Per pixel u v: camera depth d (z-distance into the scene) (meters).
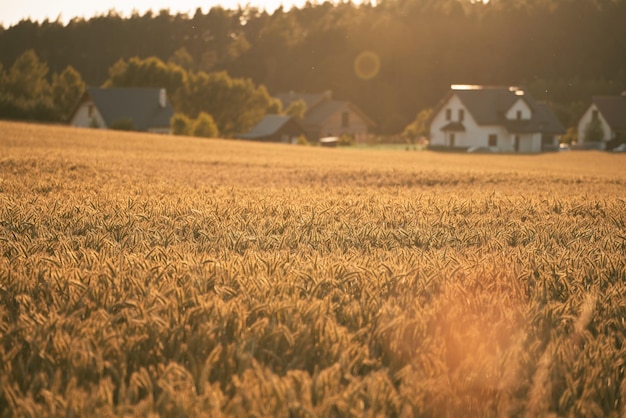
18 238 7.14
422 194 15.95
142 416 2.96
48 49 178.75
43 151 32.84
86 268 5.75
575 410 3.39
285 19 179.88
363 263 6.05
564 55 143.75
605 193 19.22
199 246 7.30
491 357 3.79
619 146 91.62
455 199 13.62
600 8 145.38
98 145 43.31
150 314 4.21
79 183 15.57
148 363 3.71
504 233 8.69
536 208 12.54
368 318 4.50
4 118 90.88
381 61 145.00
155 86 105.12
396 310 4.52
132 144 47.12
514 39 145.62
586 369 3.75
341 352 3.76
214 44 190.50
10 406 3.13
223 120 105.12
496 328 4.43
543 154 78.88
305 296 5.02
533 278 5.86
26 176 17.47
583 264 6.59
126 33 185.75
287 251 6.50
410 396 3.22
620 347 4.36
